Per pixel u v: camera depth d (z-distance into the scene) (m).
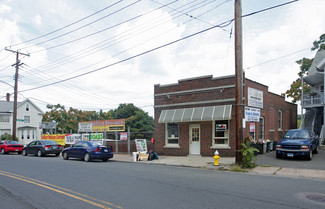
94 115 51.88
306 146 14.30
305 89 32.75
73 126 46.81
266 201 6.54
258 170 11.62
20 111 42.72
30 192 7.79
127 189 8.01
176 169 12.55
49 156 21.83
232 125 16.16
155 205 6.26
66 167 13.47
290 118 26.80
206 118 16.52
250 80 17.27
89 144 17.33
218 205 6.21
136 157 16.58
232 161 14.41
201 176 10.33
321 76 24.88
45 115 47.09
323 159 14.97
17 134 41.84
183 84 18.33
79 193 7.55
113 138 37.38
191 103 17.75
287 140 15.37
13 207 6.32
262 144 17.48
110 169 12.59
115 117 53.38
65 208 6.16
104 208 6.08
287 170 11.51
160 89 19.41
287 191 7.61
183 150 17.81
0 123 40.31
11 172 11.78
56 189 8.12
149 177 10.14
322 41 31.97
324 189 7.88
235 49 12.75
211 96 17.05
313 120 26.03
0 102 42.84
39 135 44.88
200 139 17.23
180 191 7.68
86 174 11.00
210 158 16.03
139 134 47.59
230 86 16.34
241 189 7.89
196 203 6.39
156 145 19.12
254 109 17.23
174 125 18.61
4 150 24.73
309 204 6.27
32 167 13.51
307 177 10.10
